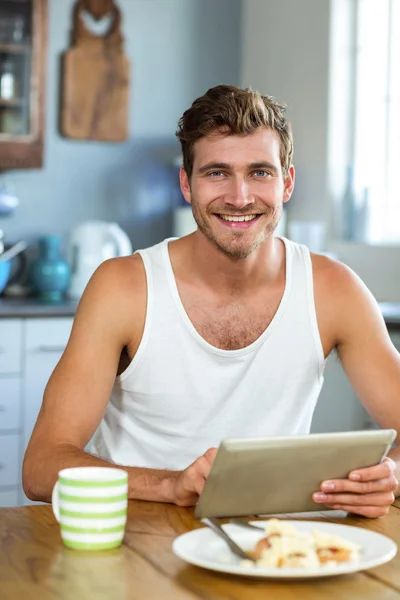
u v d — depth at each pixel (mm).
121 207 5352
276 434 2195
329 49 5074
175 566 1410
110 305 2080
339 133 5148
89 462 1826
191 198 2047
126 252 4980
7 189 5062
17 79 4871
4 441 4316
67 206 5215
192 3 5477
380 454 1654
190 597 1280
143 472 1805
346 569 1322
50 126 5160
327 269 2250
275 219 2023
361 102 5152
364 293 2250
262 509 1614
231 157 1952
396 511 1766
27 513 1716
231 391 2156
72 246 4941
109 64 5211
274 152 1984
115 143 5316
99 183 5285
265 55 5492
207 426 2162
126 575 1367
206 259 2094
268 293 2170
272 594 1297
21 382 4348
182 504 1732
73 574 1371
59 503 1529
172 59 5441
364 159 5168
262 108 1961
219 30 5555
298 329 2182
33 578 1353
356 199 5074
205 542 1472
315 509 1663
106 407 2143
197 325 2135
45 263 4848
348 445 1597
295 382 2201
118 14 5230
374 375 2188
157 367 2127
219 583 1338
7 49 4816
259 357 2160
